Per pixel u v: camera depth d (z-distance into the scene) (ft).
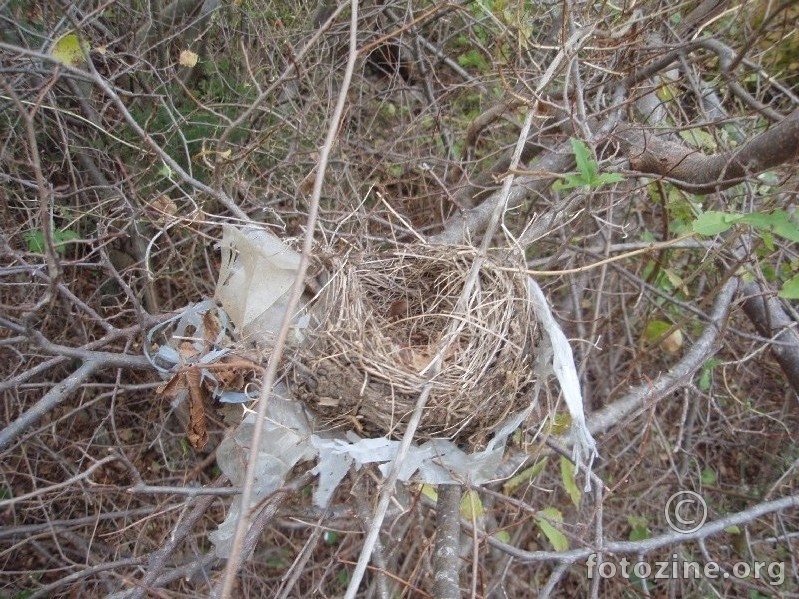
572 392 4.82
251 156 8.25
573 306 9.06
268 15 8.77
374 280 6.22
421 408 4.44
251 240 5.23
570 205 6.78
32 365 8.21
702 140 7.18
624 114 7.93
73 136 8.22
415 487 5.78
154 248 9.08
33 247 6.33
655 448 9.70
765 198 6.53
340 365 5.11
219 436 9.02
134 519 8.05
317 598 8.93
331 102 8.70
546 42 8.15
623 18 6.76
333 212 7.39
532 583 9.60
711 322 7.39
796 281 4.36
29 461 7.99
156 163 8.26
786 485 9.61
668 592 8.99
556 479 10.00
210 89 8.66
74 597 7.53
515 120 9.05
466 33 10.04
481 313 5.38
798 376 7.14
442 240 7.10
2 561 7.92
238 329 5.14
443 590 4.68
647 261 8.40
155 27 8.52
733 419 10.17
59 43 5.30
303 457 4.96
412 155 9.54
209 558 5.53
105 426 8.95
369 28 9.43
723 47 6.52
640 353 7.98
